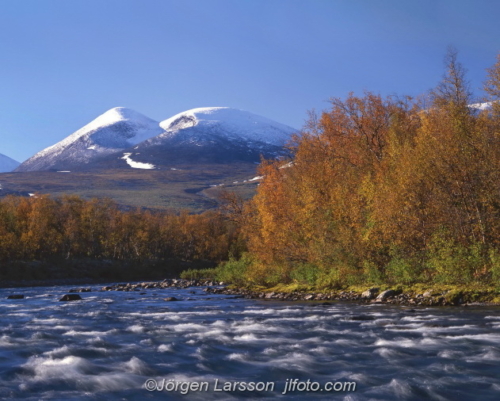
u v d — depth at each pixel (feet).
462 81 134.10
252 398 40.50
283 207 161.68
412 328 69.92
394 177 130.41
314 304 111.55
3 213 382.63
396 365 49.34
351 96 160.04
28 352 58.59
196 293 173.88
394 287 113.50
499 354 52.65
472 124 124.77
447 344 58.13
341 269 133.90
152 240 472.85
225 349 59.26
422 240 124.16
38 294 194.49
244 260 181.88
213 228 485.15
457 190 122.01
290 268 156.56
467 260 105.29
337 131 160.66
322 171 156.35
